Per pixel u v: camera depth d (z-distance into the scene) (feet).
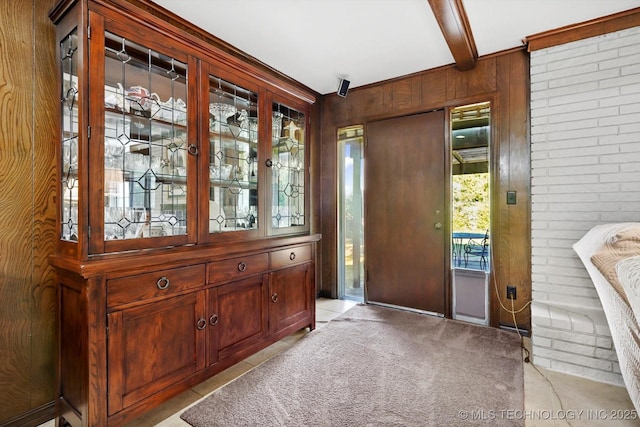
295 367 6.40
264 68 9.24
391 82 10.23
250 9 6.46
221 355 5.81
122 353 4.37
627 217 6.51
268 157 7.08
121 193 4.62
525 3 6.25
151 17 4.73
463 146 9.39
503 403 5.23
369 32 7.34
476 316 8.89
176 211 5.28
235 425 4.73
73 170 4.43
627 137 6.52
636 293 2.83
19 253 4.75
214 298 5.69
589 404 5.21
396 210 10.21
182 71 5.38
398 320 9.09
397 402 5.25
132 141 4.76
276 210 7.41
